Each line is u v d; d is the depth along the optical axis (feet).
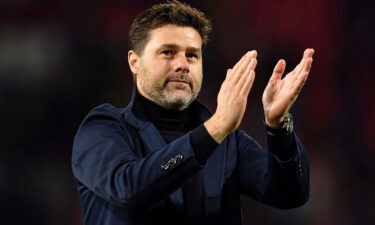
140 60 24.98
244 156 25.46
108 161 22.85
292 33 85.56
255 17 85.15
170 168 21.54
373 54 86.12
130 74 81.25
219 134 21.62
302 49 85.56
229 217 24.56
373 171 80.89
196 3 84.43
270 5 85.30
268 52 84.69
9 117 77.82
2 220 74.23
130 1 82.74
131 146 24.07
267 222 72.95
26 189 75.56
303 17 85.71
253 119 79.87
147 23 24.68
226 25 84.64
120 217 23.17
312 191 78.18
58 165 77.10
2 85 78.79
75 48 80.89
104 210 23.59
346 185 79.66
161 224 23.32
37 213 74.79
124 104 80.33
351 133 82.69
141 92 25.13
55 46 80.53
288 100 22.81
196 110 25.73
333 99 84.02
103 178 22.57
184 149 21.63
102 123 24.38
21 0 80.64
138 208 22.09
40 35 80.59
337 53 86.07
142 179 21.59
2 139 76.79
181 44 24.17
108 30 81.87
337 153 81.41
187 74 24.25
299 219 74.23
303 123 82.02
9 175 75.56
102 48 81.41
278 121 23.12
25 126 77.82
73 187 76.38
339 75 85.40
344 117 83.41
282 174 23.68
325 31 86.02
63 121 78.74
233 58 83.97
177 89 24.20
